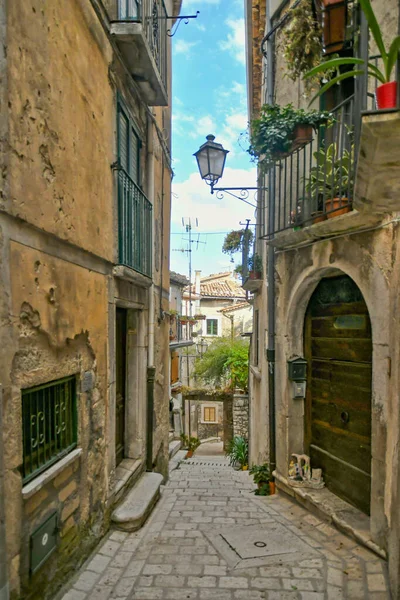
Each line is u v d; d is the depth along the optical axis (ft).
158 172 22.62
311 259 15.15
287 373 16.97
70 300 10.28
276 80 20.34
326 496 14.92
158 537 13.08
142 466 18.48
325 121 14.25
